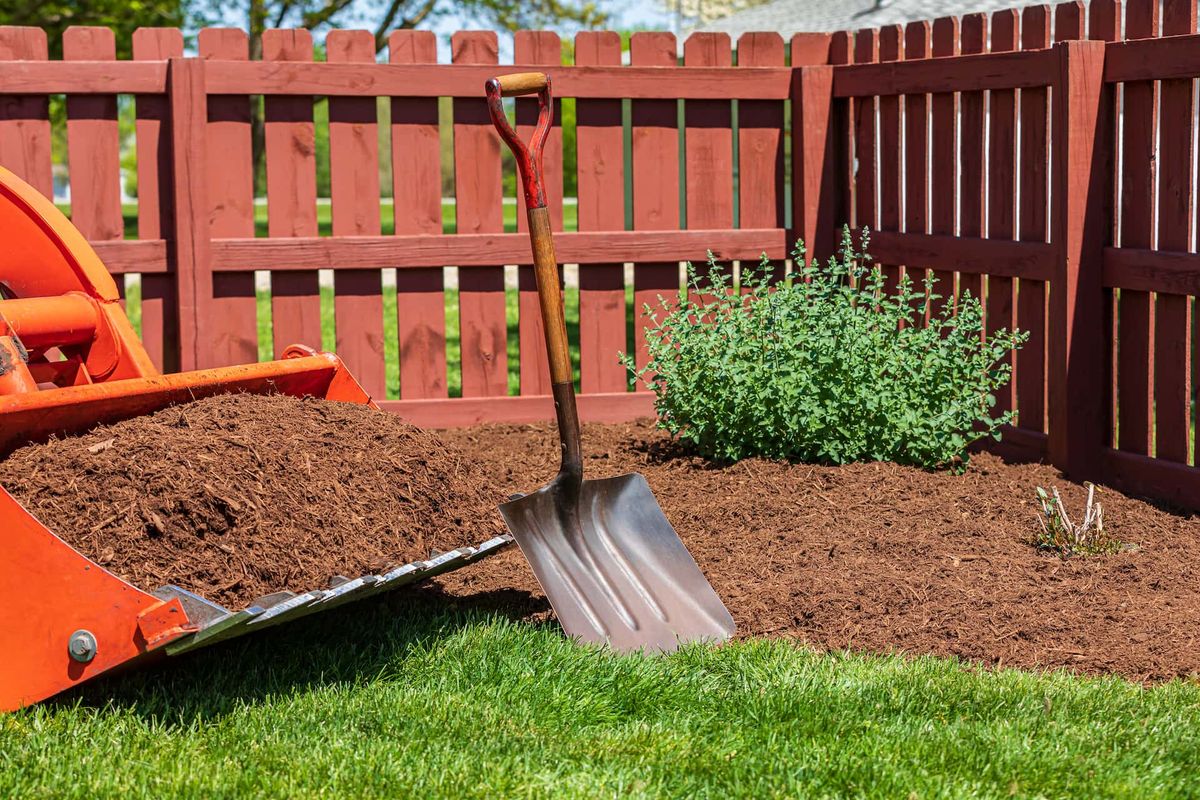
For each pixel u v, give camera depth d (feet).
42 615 10.23
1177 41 16.98
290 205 22.00
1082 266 18.56
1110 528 16.12
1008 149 19.92
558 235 22.90
